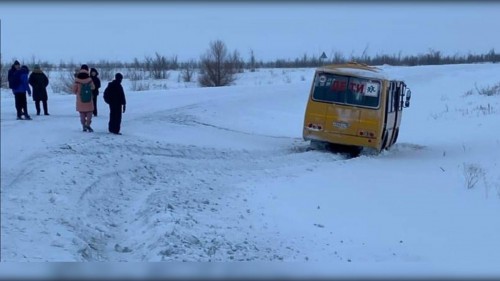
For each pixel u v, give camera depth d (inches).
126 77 2516.0
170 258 310.7
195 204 440.8
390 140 814.5
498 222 400.5
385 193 495.8
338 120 739.4
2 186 434.0
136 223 397.4
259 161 668.1
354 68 749.3
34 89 882.1
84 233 362.6
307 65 4212.6
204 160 645.3
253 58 3410.4
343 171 609.0
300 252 339.9
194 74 2674.7
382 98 730.8
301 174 589.9
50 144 599.2
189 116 1021.8
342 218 414.0
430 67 2687.0
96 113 926.4
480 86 1722.4
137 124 856.3
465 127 952.3
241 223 398.9
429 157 722.8
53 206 399.9
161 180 530.6
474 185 522.6
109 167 534.3
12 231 340.8
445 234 374.3
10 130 671.8
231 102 1273.4
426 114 1248.2
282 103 1382.9
